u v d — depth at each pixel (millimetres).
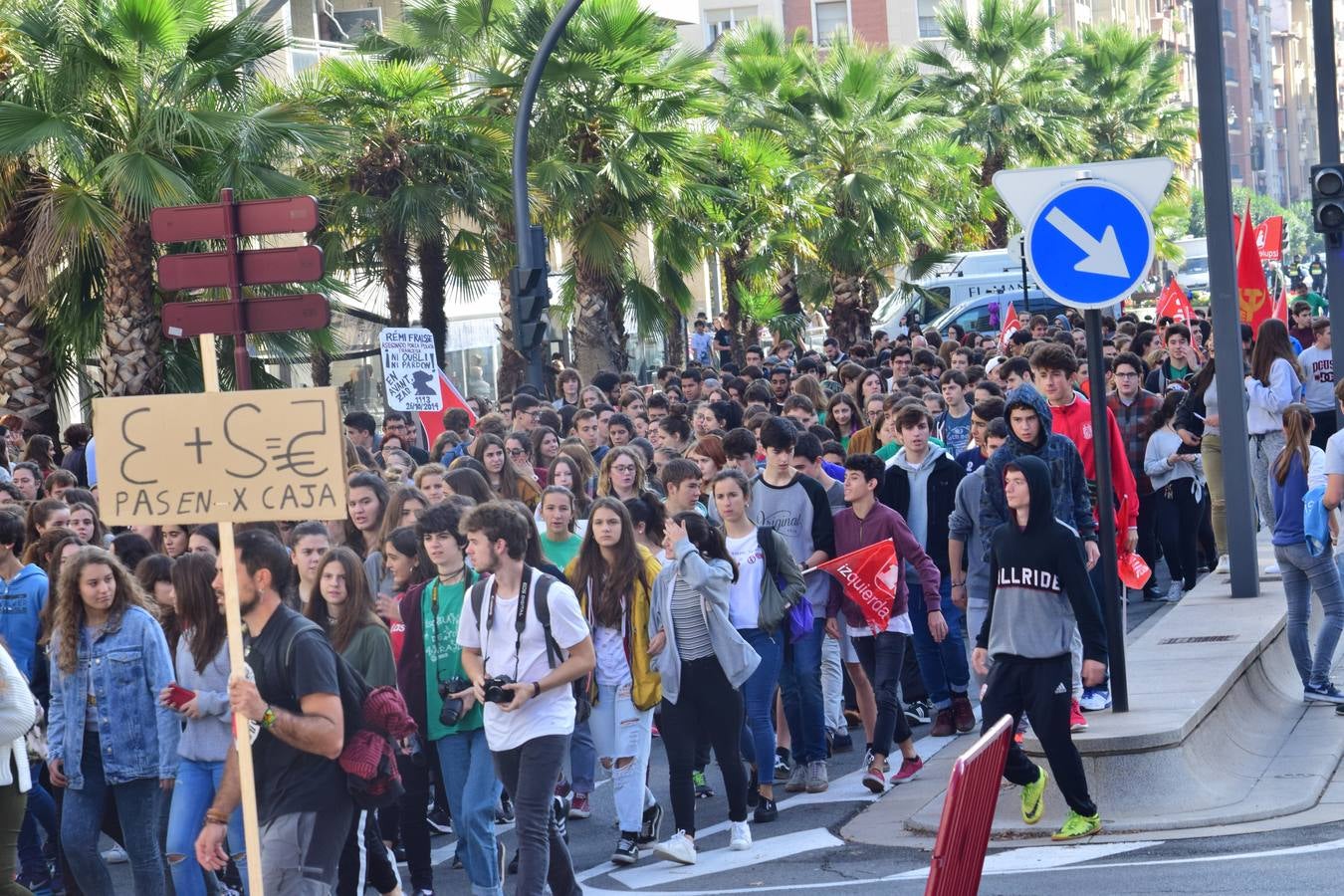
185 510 12648
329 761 12828
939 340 58938
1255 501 32812
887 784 21641
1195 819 18516
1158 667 23375
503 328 55781
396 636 18188
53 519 20859
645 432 36500
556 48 54438
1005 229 109875
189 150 40719
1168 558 33656
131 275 40656
